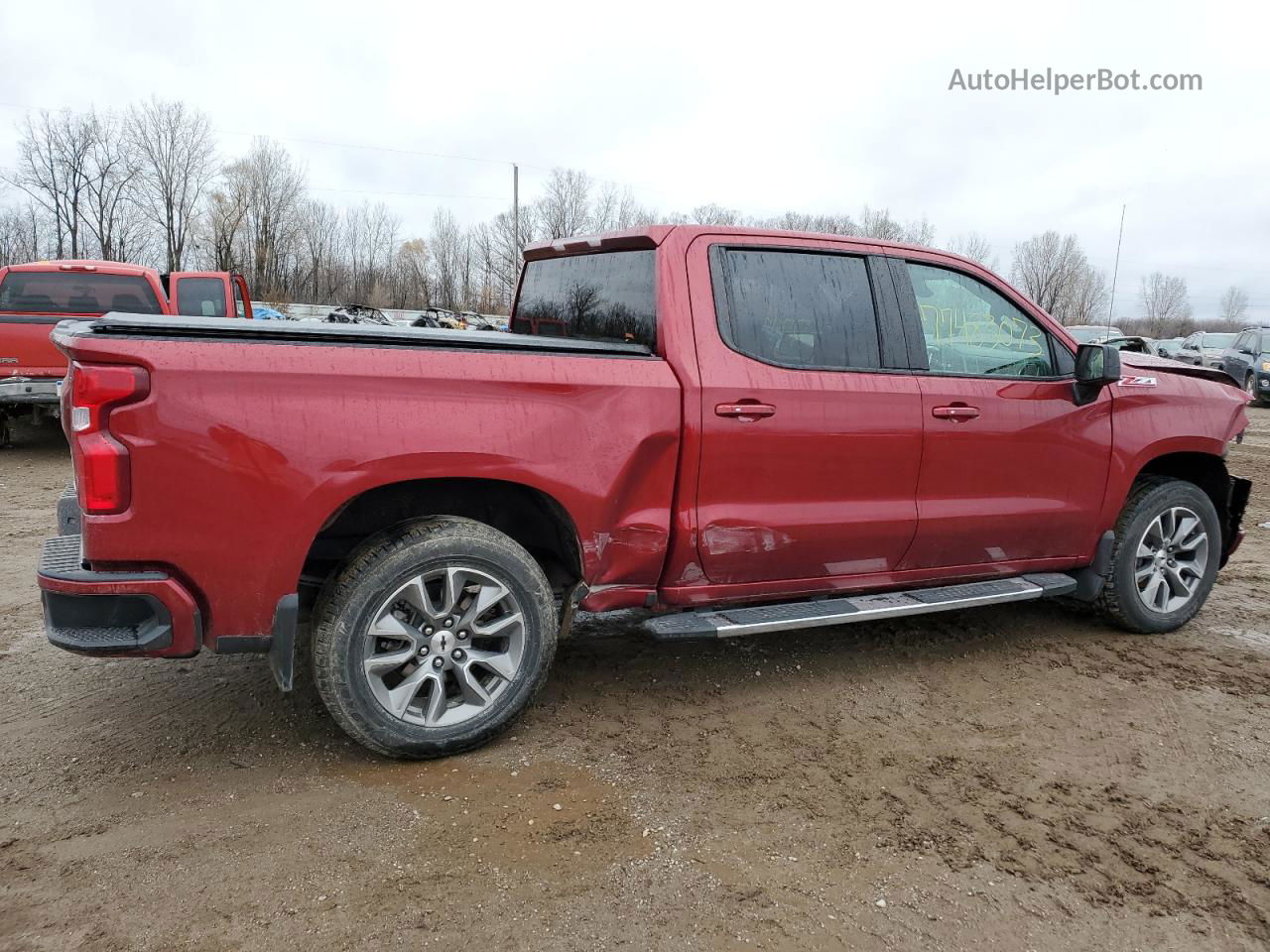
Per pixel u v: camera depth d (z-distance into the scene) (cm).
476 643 327
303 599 336
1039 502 418
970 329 409
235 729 342
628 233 366
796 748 338
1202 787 316
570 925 236
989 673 416
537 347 319
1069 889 257
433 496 338
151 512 271
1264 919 246
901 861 268
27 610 476
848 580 388
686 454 340
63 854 261
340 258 6419
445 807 290
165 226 5466
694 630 341
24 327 942
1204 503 468
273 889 247
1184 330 8425
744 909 244
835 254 380
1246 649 456
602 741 339
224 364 275
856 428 367
